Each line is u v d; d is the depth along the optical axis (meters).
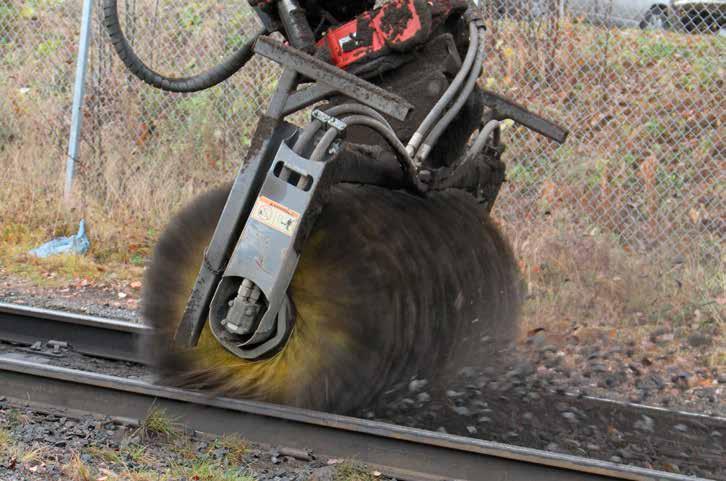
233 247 5.34
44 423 5.24
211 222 5.69
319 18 6.35
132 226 10.81
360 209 5.45
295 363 5.43
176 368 5.72
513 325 7.21
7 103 12.95
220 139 11.76
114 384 5.35
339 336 5.33
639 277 9.46
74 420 5.31
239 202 5.28
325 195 5.11
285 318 5.31
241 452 5.04
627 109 11.40
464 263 6.43
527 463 4.76
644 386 7.29
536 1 11.26
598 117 11.30
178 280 5.75
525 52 11.29
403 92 6.07
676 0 12.01
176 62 12.50
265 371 5.50
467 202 7.00
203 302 5.39
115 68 11.94
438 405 5.96
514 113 7.37
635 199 10.81
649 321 9.04
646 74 11.68
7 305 7.19
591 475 4.66
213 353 5.62
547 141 11.18
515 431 5.80
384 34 5.88
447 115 5.95
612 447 5.73
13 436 4.96
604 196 10.71
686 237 10.36
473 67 6.14
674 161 11.29
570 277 9.56
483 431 5.73
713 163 11.20
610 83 11.59
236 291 5.34
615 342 8.44
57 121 12.62
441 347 6.05
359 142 6.16
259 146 5.27
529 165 11.04
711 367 7.97
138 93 11.91
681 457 5.67
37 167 11.56
